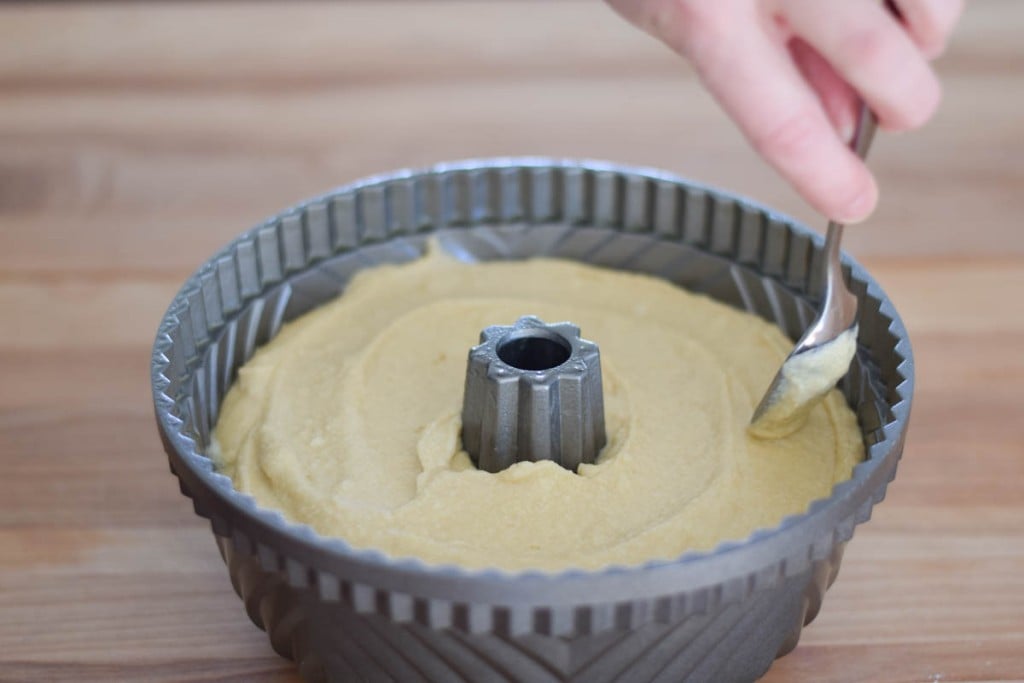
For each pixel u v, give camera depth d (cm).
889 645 67
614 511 64
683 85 102
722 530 63
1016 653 67
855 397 69
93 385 79
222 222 89
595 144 96
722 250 76
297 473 66
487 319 74
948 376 80
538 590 55
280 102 100
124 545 71
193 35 107
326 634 61
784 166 58
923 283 85
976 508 73
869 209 59
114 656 66
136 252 87
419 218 77
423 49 105
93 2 111
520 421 66
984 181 93
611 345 73
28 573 70
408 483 66
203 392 69
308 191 92
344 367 71
